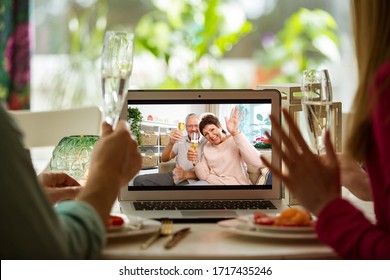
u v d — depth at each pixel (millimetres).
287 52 4738
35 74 4570
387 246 1164
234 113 1955
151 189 1940
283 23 4742
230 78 4734
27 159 1113
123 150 1372
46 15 4586
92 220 1230
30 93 4320
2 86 4230
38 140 2920
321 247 1360
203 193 1942
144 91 1941
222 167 1948
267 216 1488
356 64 1310
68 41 4590
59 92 4516
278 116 1957
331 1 4758
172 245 1359
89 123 2969
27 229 1076
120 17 4633
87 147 2074
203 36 4605
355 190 1868
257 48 4754
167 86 4656
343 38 4766
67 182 1742
